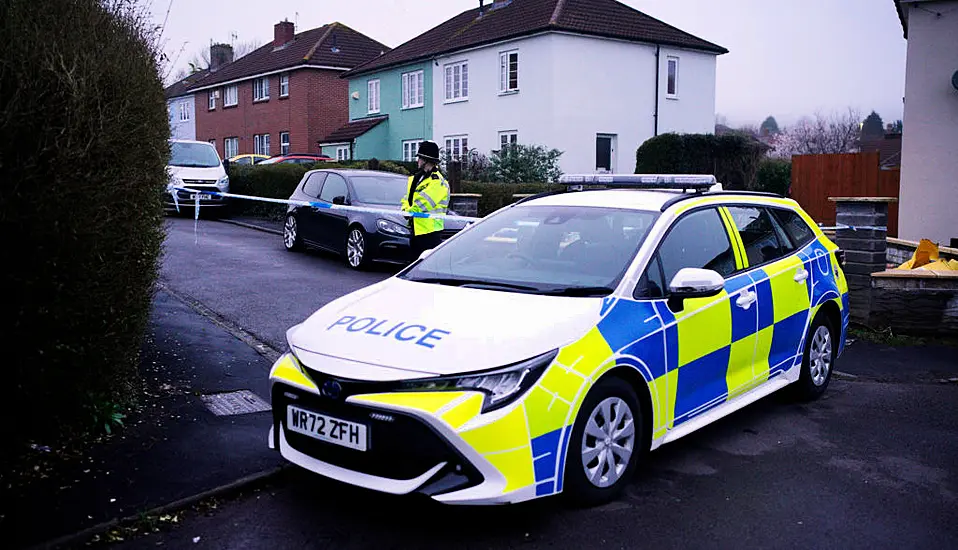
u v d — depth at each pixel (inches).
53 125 152.6
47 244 152.7
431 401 141.5
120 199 169.5
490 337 151.3
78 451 179.0
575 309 162.7
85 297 163.3
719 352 194.2
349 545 146.9
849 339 331.0
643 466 188.4
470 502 139.8
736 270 209.0
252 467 176.4
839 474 185.5
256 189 768.3
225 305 347.6
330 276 441.1
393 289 186.4
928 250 368.8
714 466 189.5
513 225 208.1
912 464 192.7
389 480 144.9
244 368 252.8
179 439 190.1
